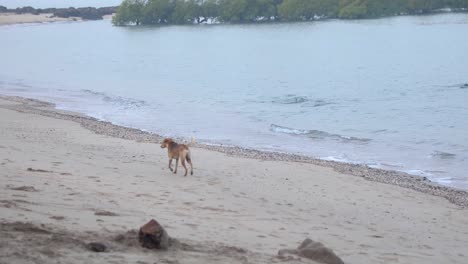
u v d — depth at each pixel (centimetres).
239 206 1280
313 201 1448
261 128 3114
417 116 3556
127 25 16200
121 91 4828
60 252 658
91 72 6525
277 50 8738
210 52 8812
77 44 11094
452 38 9312
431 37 9650
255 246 895
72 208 998
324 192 1569
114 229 848
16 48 10375
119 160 1809
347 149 2584
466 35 9619
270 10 14538
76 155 1805
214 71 6488
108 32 14112
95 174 1471
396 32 10794
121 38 12212
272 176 1747
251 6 14638
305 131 3023
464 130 3052
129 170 1628
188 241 831
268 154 2244
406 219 1342
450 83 5069
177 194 1331
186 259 707
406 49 8200
